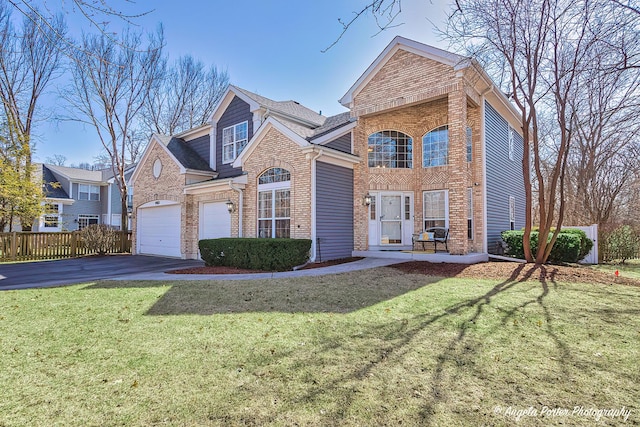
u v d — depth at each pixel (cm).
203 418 258
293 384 308
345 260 1141
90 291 714
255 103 1434
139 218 1791
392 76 1205
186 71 2536
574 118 1139
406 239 1362
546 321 479
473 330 444
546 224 1009
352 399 282
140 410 269
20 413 265
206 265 1163
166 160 1605
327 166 1166
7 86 1777
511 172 1560
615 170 1827
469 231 1241
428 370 333
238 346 398
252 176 1274
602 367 337
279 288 718
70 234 1677
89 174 3112
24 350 391
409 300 602
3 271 1113
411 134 1383
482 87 1197
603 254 1352
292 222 1138
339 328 458
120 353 380
